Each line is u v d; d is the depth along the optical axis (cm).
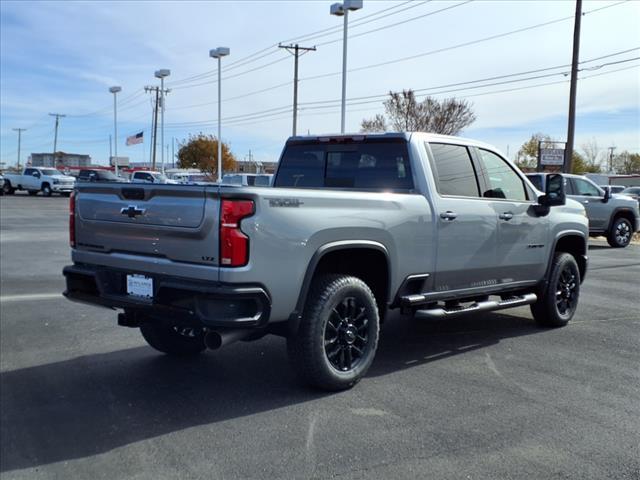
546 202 650
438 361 564
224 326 397
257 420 418
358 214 470
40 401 452
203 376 511
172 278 425
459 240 561
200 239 407
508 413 435
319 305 448
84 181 504
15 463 357
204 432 399
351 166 588
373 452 371
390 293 510
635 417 430
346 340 474
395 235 500
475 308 580
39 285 912
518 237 630
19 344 602
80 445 380
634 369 543
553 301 688
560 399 464
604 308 824
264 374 517
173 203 423
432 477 341
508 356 582
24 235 1644
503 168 641
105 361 550
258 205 405
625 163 10038
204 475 342
